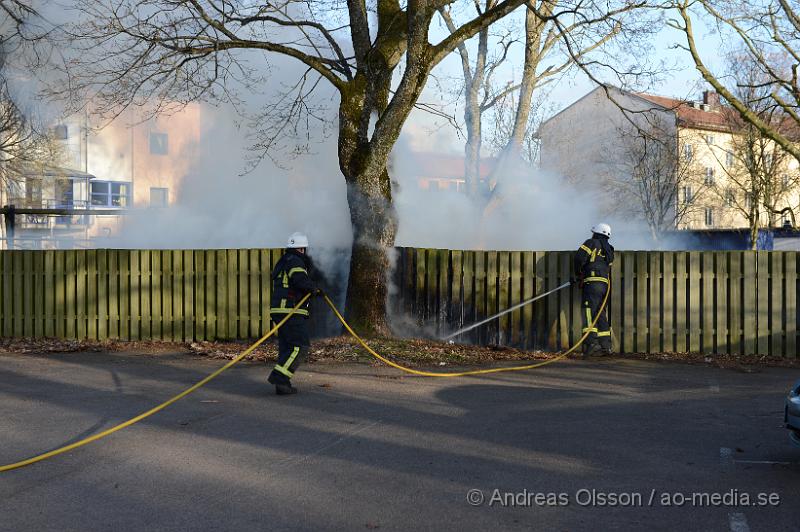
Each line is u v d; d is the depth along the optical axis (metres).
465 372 8.83
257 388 7.86
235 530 3.87
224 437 5.81
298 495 4.43
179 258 11.59
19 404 7.05
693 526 3.95
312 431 5.99
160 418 6.47
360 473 4.88
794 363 9.66
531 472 4.91
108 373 8.80
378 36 10.90
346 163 10.72
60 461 5.16
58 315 11.82
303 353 7.61
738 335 10.22
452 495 4.44
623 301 10.46
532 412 6.70
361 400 7.22
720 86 15.30
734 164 36.66
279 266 7.76
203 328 11.54
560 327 10.59
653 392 7.68
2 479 4.75
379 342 10.36
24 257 11.88
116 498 4.38
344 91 10.80
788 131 31.55
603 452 5.38
